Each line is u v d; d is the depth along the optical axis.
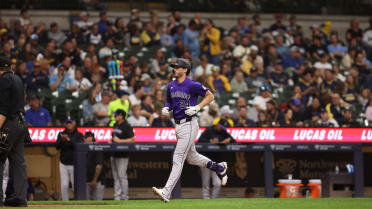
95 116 49.59
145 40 68.44
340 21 86.50
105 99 50.22
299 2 86.00
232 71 64.50
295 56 69.94
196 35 69.94
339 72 69.06
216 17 83.06
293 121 52.56
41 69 55.28
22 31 64.44
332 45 74.12
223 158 45.72
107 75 58.72
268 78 63.94
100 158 41.94
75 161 38.31
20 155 27.69
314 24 83.69
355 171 41.84
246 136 42.00
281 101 60.00
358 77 67.31
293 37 74.25
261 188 46.38
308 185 42.66
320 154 47.16
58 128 42.62
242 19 74.44
